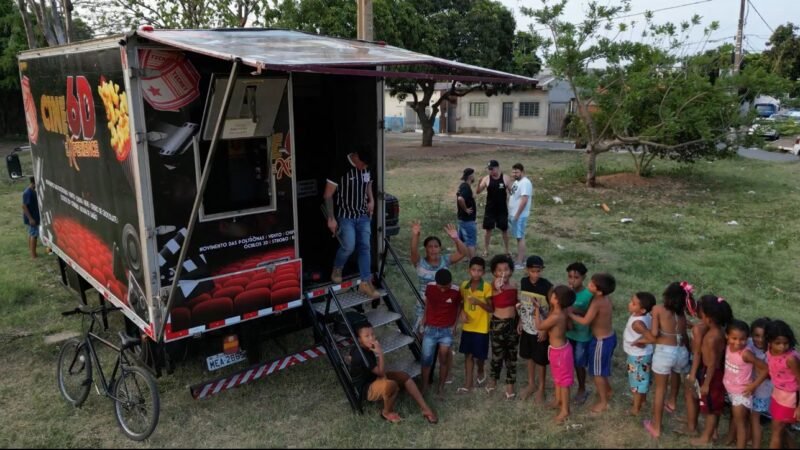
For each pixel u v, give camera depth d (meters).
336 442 4.43
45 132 6.53
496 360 5.04
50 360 5.80
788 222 11.34
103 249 5.34
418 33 22.08
